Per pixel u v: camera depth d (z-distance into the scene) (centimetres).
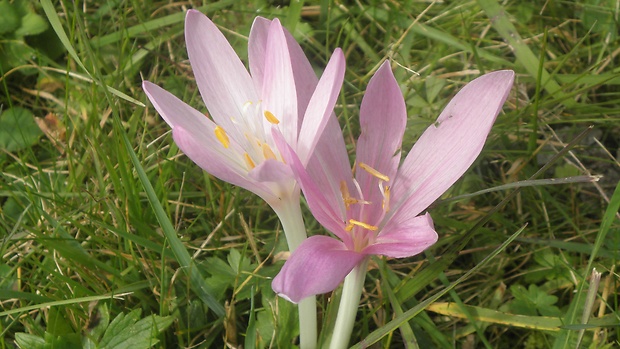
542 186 23
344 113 25
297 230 16
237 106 16
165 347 20
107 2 29
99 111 26
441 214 23
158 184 23
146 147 24
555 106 26
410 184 16
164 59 27
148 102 26
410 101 26
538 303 20
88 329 19
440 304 20
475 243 23
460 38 29
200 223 24
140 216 22
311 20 30
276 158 16
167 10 30
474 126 15
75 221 21
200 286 20
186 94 26
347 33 29
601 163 25
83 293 20
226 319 20
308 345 17
